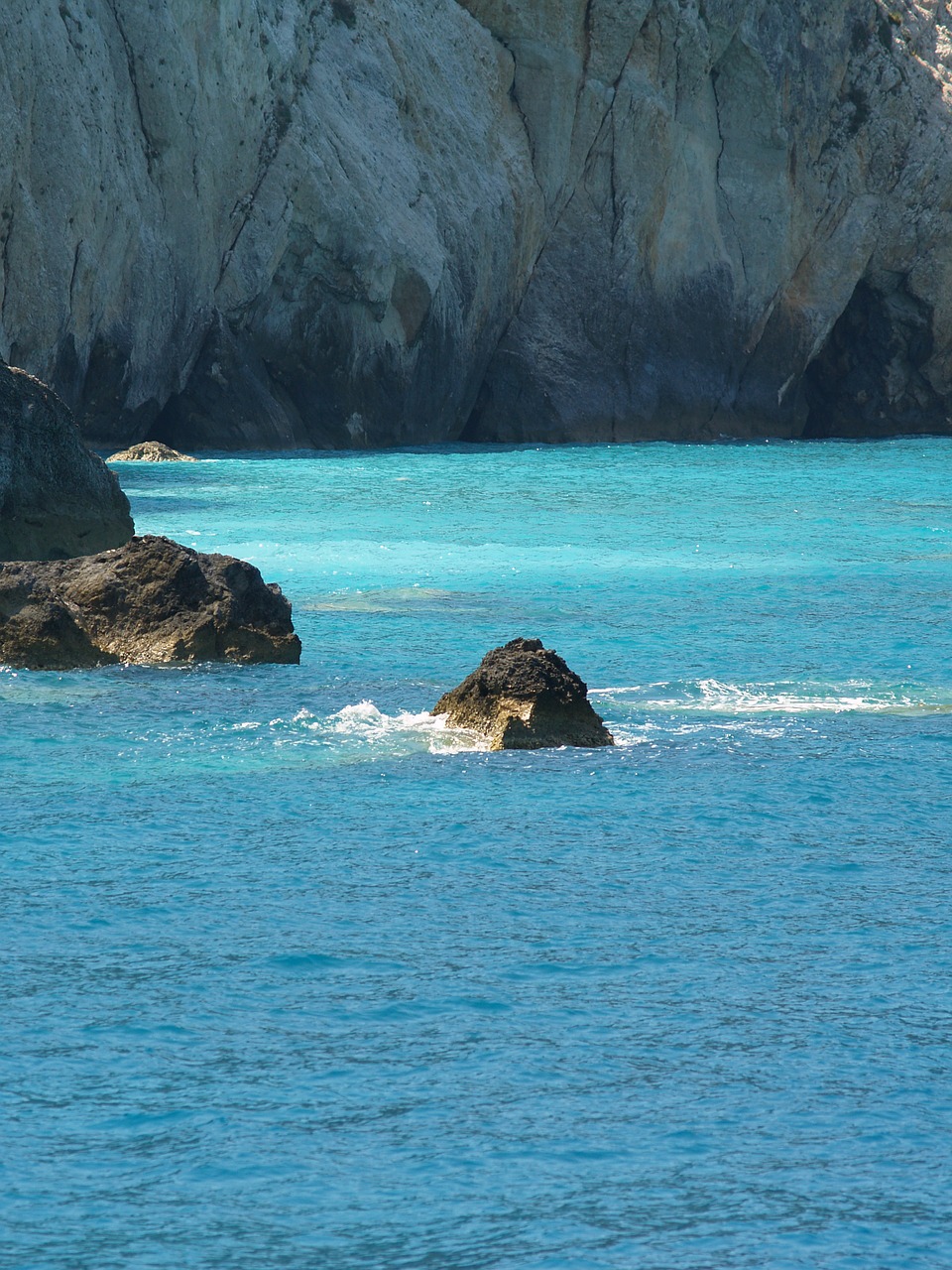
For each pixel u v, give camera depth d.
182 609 58.94
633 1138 22.61
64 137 145.88
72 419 75.06
